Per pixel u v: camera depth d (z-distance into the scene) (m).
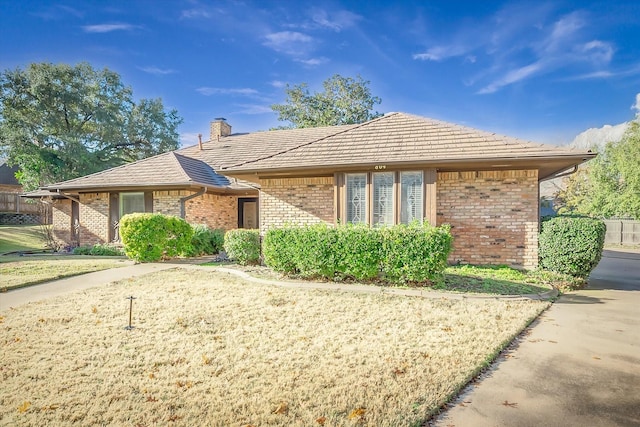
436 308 6.52
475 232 10.55
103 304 6.87
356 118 35.22
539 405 3.38
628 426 3.05
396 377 3.86
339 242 8.35
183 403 3.36
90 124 31.08
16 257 14.22
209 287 8.27
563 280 8.94
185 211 15.33
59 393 3.55
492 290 7.82
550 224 9.68
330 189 11.81
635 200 23.20
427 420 3.12
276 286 8.33
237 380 3.81
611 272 12.06
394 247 7.99
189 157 17.91
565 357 4.52
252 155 17.66
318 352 4.55
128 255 12.23
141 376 3.92
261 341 4.94
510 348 4.82
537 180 10.12
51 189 16.36
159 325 5.64
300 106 35.78
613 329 5.62
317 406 3.29
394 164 9.99
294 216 12.09
